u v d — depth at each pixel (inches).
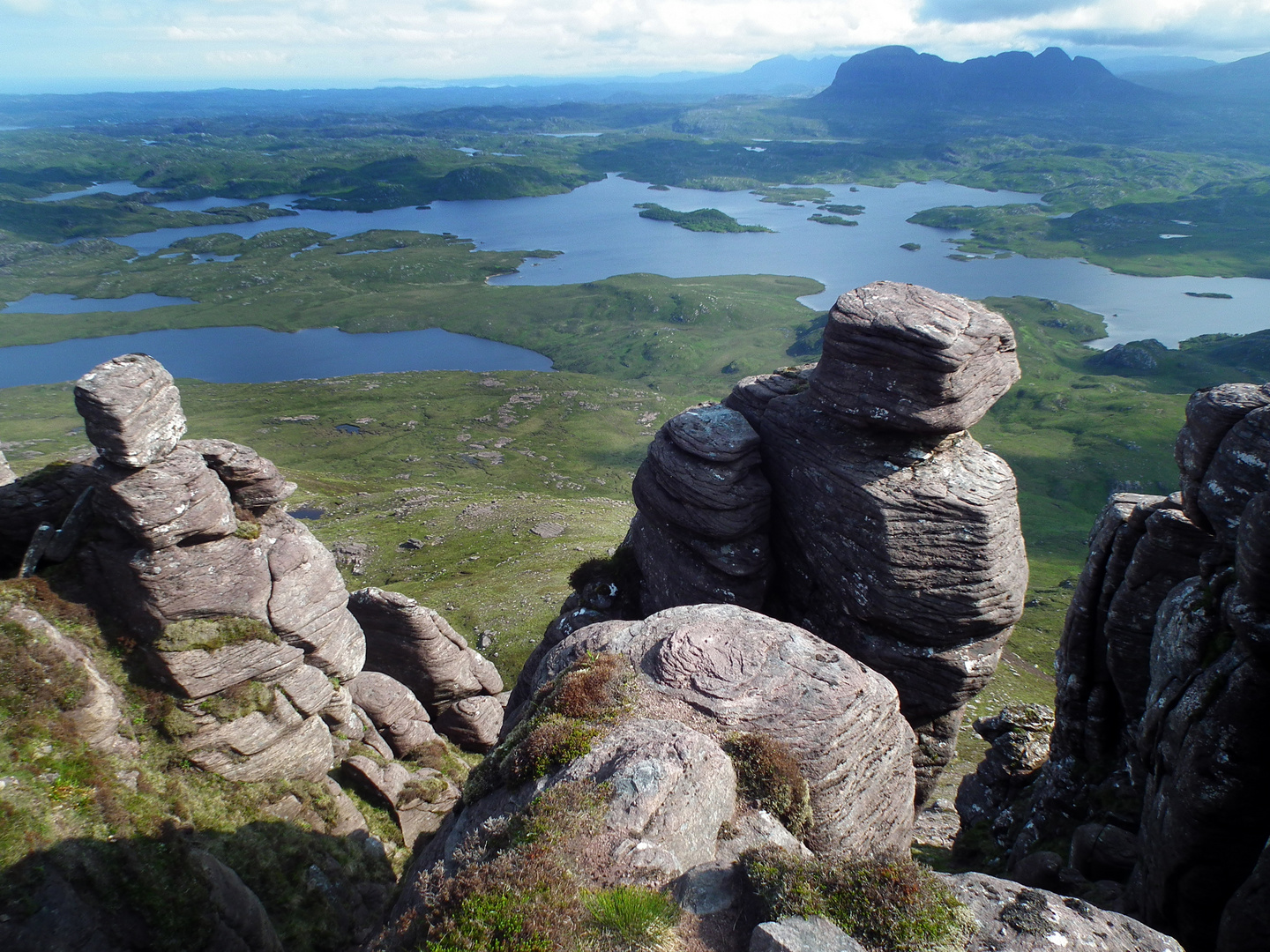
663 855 622.8
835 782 811.4
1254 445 927.7
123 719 1119.0
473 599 4247.0
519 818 681.0
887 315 1248.8
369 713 1636.3
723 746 791.1
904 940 530.0
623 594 1724.9
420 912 621.0
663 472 1551.4
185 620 1178.0
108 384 1066.7
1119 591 1251.2
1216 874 863.1
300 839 1210.0
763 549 1482.5
